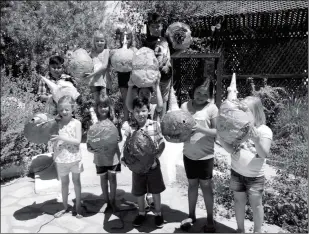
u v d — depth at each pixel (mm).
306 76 8273
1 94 6164
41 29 8945
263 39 8719
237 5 9492
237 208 3482
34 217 4059
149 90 4102
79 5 10078
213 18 8867
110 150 3914
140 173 3602
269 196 4301
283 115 7555
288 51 8516
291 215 4035
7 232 3688
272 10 8367
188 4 8898
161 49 4570
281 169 5848
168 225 3924
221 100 9109
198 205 4469
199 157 3600
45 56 8750
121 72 5039
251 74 8875
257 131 3137
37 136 3916
